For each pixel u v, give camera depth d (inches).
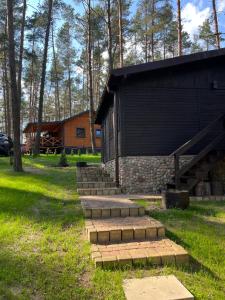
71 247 162.6
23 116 1697.8
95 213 209.8
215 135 358.0
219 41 705.0
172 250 152.9
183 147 302.7
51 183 351.6
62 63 1355.8
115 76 322.0
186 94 353.1
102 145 544.4
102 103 423.5
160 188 337.1
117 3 787.4
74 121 1017.5
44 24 885.8
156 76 347.6
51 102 1776.6
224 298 122.0
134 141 339.3
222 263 151.5
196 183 309.6
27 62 1264.8
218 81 361.4
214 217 224.8
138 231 173.3
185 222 208.8
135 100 341.7
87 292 123.6
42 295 121.5
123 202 241.4
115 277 133.4
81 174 407.5
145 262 144.3
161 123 345.4
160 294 119.8
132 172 335.6
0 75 1238.9
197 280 133.5
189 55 333.1
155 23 840.3
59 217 211.6
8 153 740.7
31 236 177.2
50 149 992.2
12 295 119.2
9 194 275.3
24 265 141.9
